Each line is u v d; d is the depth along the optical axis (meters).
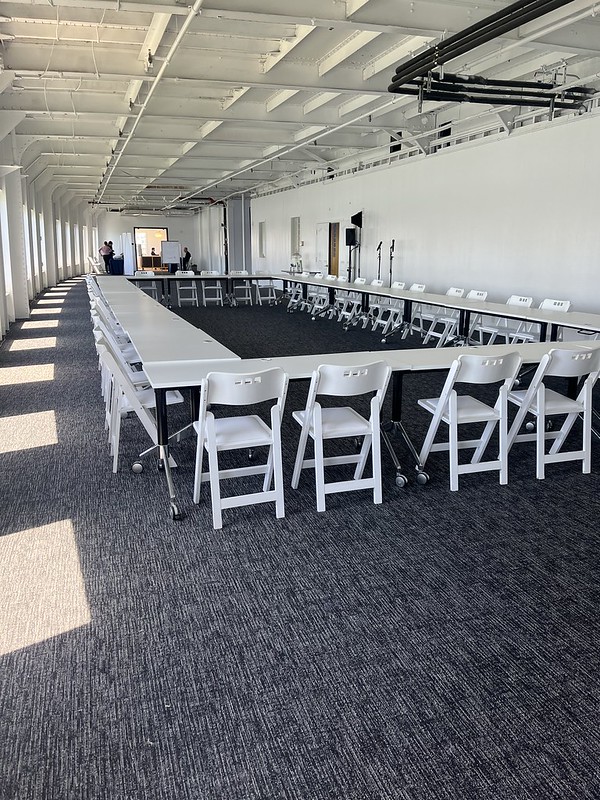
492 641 2.28
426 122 10.44
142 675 2.11
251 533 3.12
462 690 2.03
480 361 3.53
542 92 6.88
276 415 3.21
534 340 7.75
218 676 2.10
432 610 2.47
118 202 26.05
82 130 10.72
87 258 29.42
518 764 1.74
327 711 1.94
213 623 2.39
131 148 12.87
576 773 1.71
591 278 7.90
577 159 7.92
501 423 3.71
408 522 3.24
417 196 11.50
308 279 12.44
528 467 4.04
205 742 1.82
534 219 8.73
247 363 3.75
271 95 8.88
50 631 2.33
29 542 3.01
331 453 4.30
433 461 4.17
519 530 3.15
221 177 16.89
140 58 6.94
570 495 3.60
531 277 8.91
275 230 19.41
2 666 2.14
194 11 4.84
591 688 2.04
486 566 2.80
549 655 2.21
